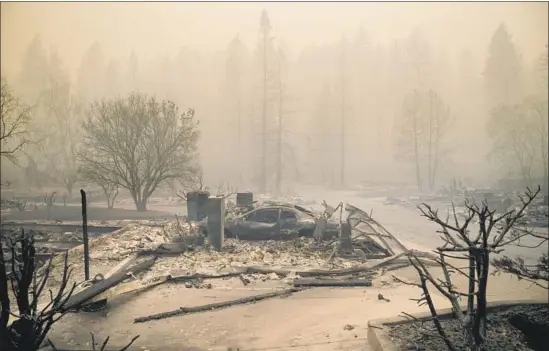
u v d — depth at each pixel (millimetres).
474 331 5266
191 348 6562
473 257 5316
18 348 4871
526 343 5918
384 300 9266
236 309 8656
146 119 26453
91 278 10141
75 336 6980
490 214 5121
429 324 6504
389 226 22453
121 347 6465
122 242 14805
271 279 10984
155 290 9984
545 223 20734
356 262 12625
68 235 16656
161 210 30172
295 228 16125
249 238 16312
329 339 6914
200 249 14242
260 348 6578
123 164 28078
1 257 5070
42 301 8352
